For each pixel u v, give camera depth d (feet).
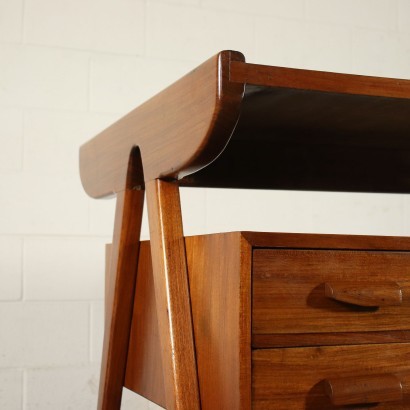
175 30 6.92
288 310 3.09
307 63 7.39
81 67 6.59
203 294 3.32
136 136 3.87
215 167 4.83
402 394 3.27
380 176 5.24
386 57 7.71
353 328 3.22
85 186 4.94
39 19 6.49
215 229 6.97
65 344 6.45
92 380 6.51
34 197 6.40
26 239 6.37
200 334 3.35
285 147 4.97
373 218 7.57
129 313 4.37
